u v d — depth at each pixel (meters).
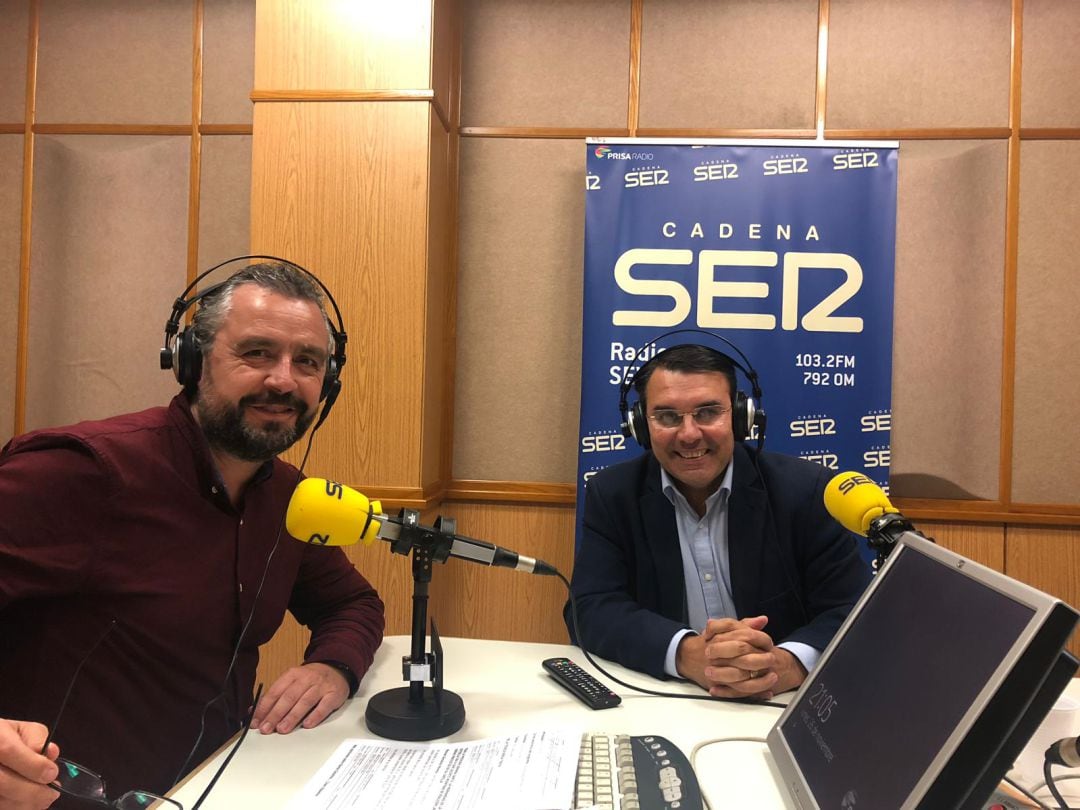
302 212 2.69
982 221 2.86
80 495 1.19
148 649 1.23
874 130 2.90
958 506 2.85
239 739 1.04
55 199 3.17
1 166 3.18
